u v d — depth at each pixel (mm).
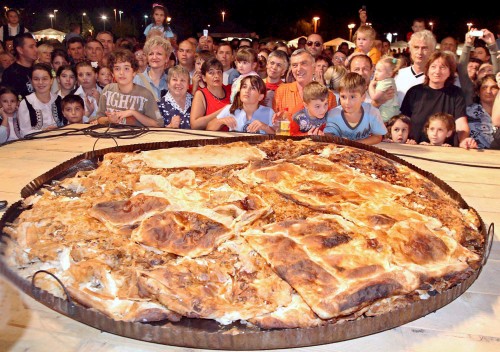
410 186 2100
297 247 1443
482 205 2215
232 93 4344
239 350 1201
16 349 1226
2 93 4387
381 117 3934
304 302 1306
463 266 1448
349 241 1468
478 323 1351
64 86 4941
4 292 1421
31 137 3350
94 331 1298
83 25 21328
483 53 5789
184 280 1346
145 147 2658
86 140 3281
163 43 4848
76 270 1400
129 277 1394
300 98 4152
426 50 4305
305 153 2473
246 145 2520
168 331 1189
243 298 1327
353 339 1270
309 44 6426
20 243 1582
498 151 3154
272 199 1868
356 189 1967
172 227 1563
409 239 1498
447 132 3713
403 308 1264
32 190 2113
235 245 1516
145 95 4285
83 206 1844
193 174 2107
